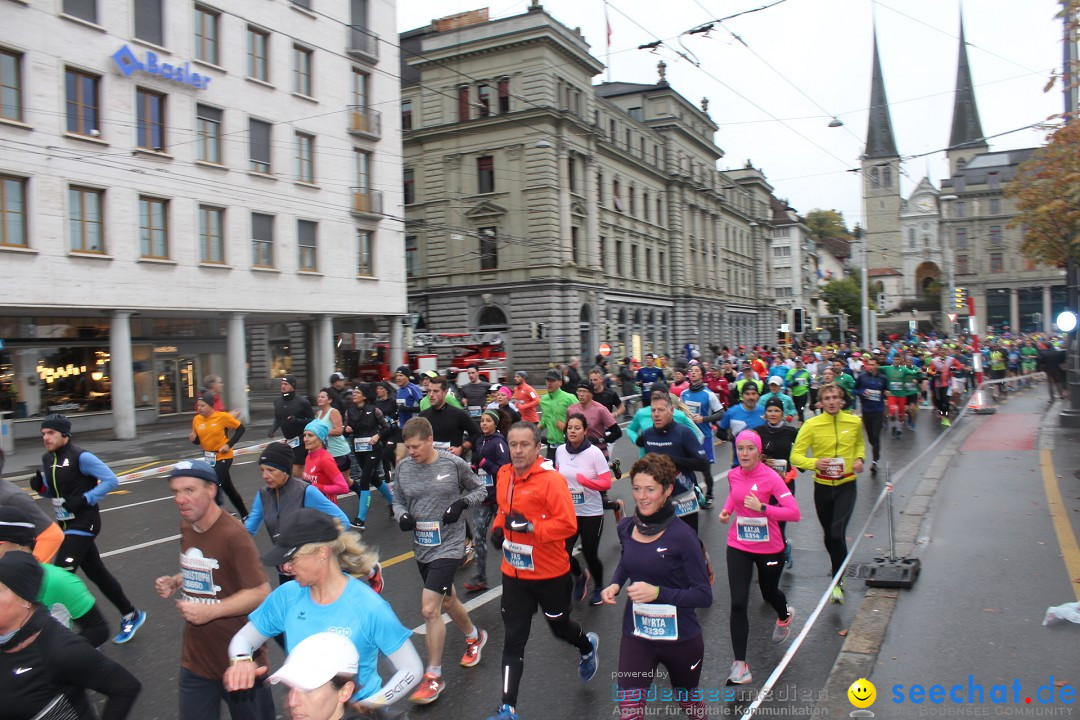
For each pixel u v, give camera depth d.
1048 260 15.98
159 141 22.78
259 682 3.77
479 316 41.97
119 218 21.50
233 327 25.08
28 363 22.34
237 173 25.00
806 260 103.75
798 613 6.35
